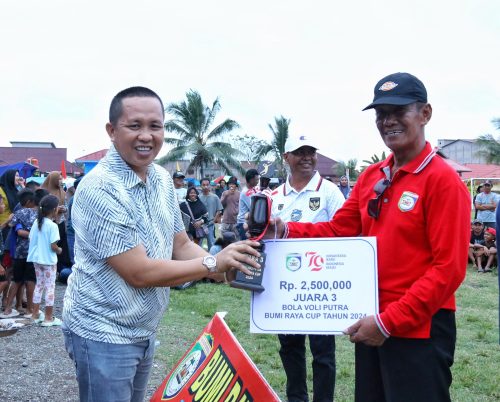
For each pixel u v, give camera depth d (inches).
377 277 97.8
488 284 392.8
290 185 173.3
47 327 259.9
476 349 232.5
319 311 99.8
